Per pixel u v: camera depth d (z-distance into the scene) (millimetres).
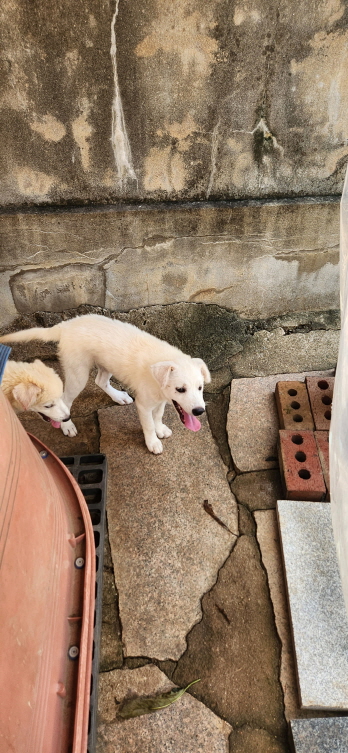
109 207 3256
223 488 2816
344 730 1851
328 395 3127
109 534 2584
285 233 3500
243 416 3232
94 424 3236
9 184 3104
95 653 2025
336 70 2855
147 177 3193
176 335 3896
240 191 3350
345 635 2127
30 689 1391
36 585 1537
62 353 2832
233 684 2066
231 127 3025
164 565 2457
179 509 2701
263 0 2537
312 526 2508
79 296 3689
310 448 2793
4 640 1286
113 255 3461
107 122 2904
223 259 3600
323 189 3418
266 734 1939
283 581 2395
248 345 3814
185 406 2502
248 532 2604
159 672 2100
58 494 2043
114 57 2652
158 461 2965
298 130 3100
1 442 1435
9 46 2541
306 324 3957
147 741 1915
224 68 2771
